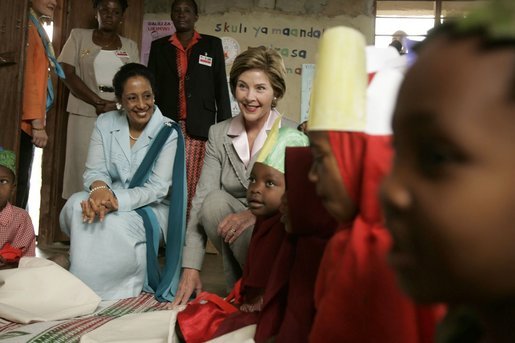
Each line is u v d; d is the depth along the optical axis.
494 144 0.29
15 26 3.03
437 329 0.49
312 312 1.08
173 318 1.51
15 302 2.02
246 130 2.25
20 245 2.51
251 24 4.66
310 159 1.08
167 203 2.66
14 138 3.00
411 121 0.31
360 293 0.75
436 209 0.30
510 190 0.29
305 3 4.64
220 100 3.49
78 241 2.37
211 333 1.48
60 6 4.06
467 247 0.30
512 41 0.30
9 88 3.03
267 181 1.42
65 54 3.73
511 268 0.30
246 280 1.51
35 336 1.75
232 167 2.25
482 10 0.31
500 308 0.35
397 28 4.73
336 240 0.84
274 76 2.13
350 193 0.78
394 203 0.32
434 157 0.31
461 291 0.32
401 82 0.33
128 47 3.88
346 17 4.63
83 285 2.15
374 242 0.75
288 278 1.21
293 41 4.65
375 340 0.75
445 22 0.33
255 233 1.52
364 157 0.75
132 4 4.57
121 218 2.41
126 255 2.39
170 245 2.46
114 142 2.60
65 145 4.20
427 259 0.32
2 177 2.43
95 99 3.66
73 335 1.78
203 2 4.67
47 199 4.14
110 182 2.59
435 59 0.31
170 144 2.61
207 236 2.30
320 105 0.72
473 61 0.30
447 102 0.30
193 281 2.25
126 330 1.66
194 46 3.42
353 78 0.71
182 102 3.36
